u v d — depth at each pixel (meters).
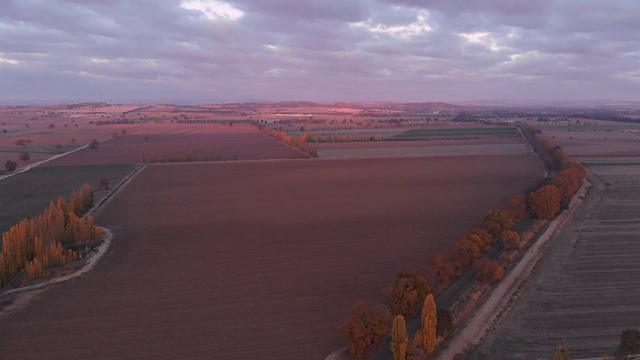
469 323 52.06
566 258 71.25
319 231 83.31
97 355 44.72
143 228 85.75
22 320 51.69
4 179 135.75
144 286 60.38
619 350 43.25
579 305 55.69
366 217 92.38
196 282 61.62
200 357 44.25
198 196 112.19
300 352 45.28
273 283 61.31
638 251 73.50
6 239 65.12
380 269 66.00
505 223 78.69
